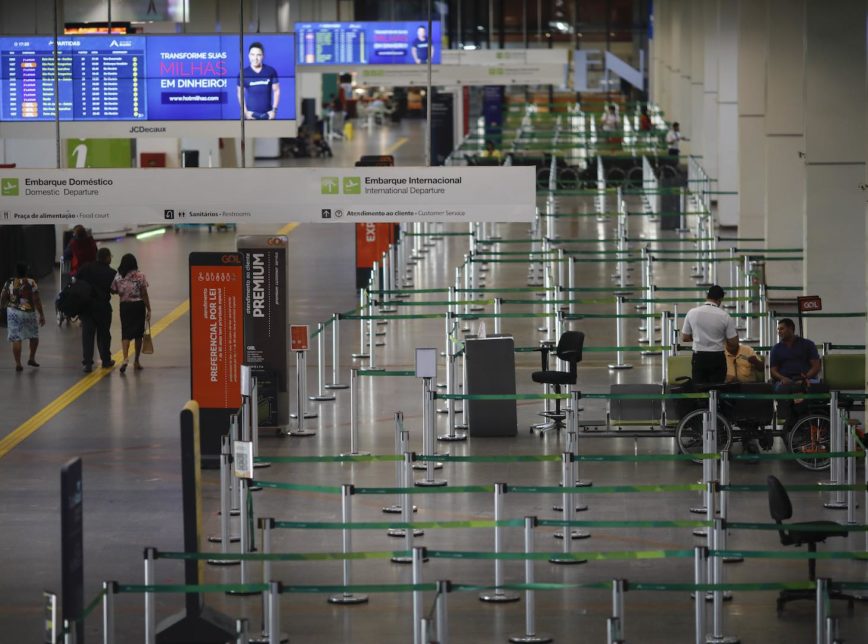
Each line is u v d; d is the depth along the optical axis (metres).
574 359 33.56
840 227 41.09
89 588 23.47
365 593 23.23
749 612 22.31
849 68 40.66
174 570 24.39
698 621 20.03
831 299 41.28
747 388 30.75
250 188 33.53
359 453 31.89
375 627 21.77
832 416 28.30
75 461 18.53
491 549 25.27
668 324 41.56
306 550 25.30
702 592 20.05
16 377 40.44
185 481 21.02
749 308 46.81
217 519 27.27
